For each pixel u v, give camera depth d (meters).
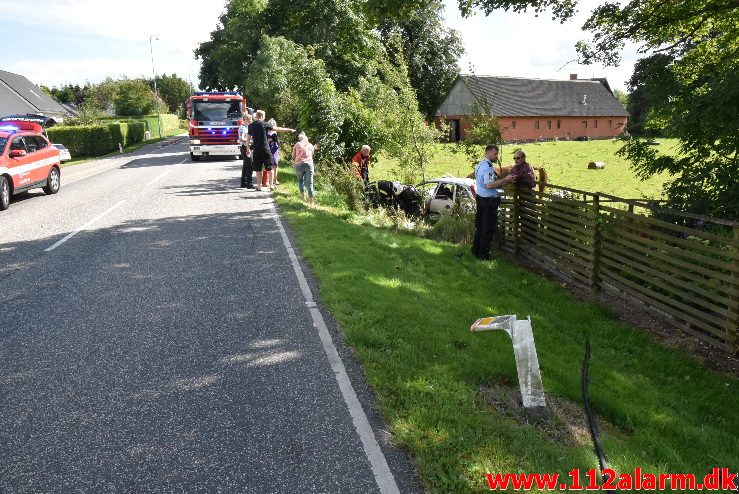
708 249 5.89
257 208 12.36
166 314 5.77
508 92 62.59
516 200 10.40
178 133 82.31
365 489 3.04
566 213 8.77
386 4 12.45
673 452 3.71
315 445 3.45
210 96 25.16
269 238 9.37
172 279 7.01
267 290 6.55
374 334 5.08
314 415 3.79
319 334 5.22
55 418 3.78
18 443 3.49
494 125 13.94
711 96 7.62
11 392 4.14
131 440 3.51
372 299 6.16
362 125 18.14
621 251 7.43
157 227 10.34
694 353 5.94
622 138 9.54
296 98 20.62
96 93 77.88
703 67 9.12
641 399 4.71
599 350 5.95
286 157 23.44
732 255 5.57
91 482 3.11
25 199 14.91
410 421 3.66
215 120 25.11
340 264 7.56
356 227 10.53
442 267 8.48
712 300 6.04
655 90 8.84
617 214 7.50
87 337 5.18
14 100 64.25
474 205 12.38
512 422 3.73
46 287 6.71
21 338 5.16
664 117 8.95
